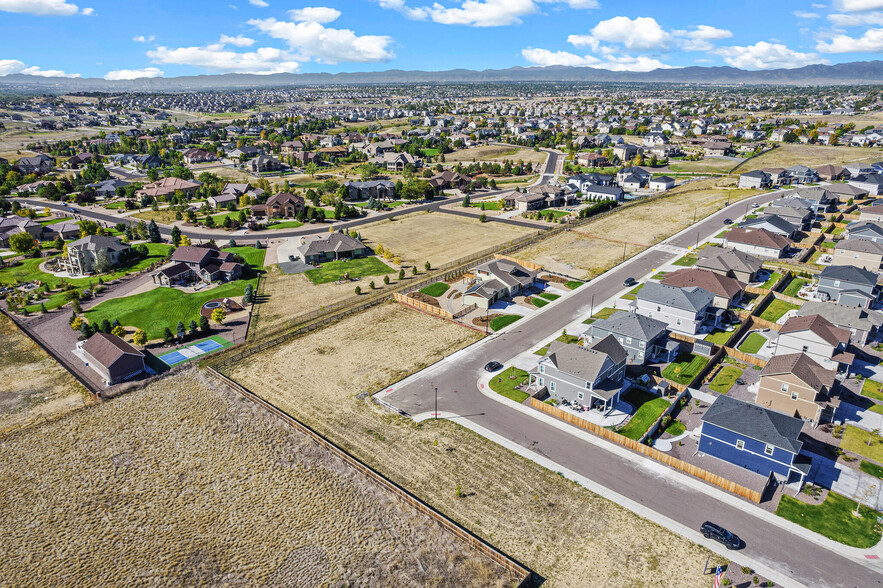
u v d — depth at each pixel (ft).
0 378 210.18
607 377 189.78
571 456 161.68
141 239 406.62
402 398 193.47
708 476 149.89
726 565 123.65
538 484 150.51
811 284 289.12
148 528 139.74
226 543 134.62
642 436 169.27
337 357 224.74
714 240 368.27
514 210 475.31
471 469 156.87
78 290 294.87
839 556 125.49
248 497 149.48
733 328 243.19
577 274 313.53
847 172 549.54
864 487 146.72
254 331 249.34
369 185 538.47
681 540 131.03
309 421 181.57
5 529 140.15
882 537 130.52
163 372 213.25
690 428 173.47
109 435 176.55
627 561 125.70
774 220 354.95
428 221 449.89
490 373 208.74
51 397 197.67
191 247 327.47
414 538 134.21
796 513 138.21
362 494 148.66
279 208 467.52
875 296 251.39
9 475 159.02
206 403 193.26
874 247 295.07
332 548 132.36
